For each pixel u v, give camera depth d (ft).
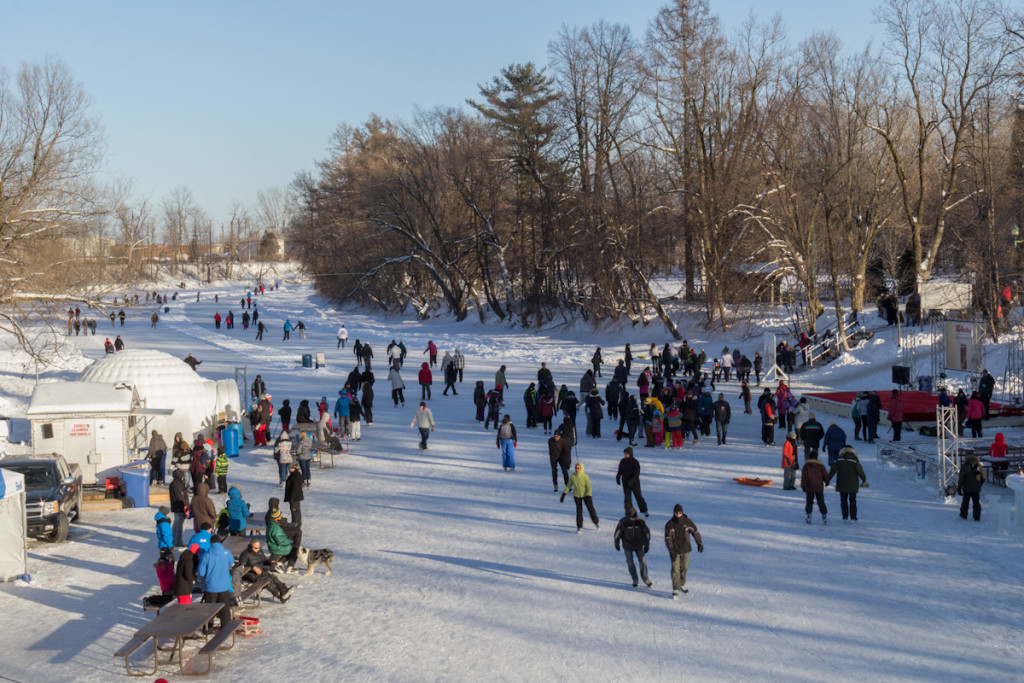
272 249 630.33
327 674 33.53
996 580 42.96
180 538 53.06
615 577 44.91
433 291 281.33
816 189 149.79
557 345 183.11
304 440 69.15
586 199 187.01
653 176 186.09
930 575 43.93
